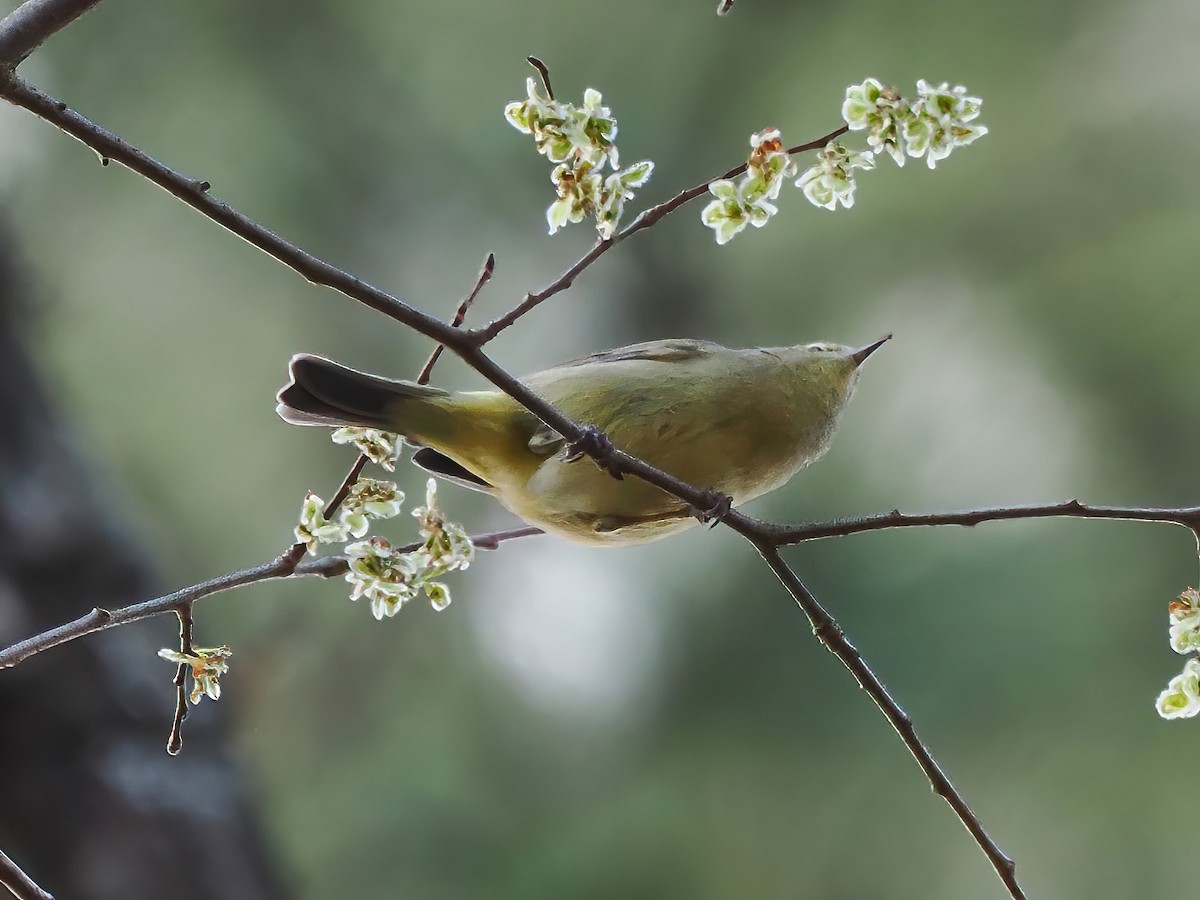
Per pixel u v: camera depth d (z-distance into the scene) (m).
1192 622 4.81
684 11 10.15
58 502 7.86
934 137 4.85
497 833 9.34
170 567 9.66
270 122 10.02
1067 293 9.72
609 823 9.09
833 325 9.86
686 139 10.20
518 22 10.23
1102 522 9.09
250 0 10.05
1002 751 8.84
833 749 8.98
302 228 10.11
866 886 8.75
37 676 7.50
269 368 10.15
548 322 10.27
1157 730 8.78
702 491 4.93
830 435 6.72
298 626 9.82
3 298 8.29
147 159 4.15
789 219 10.09
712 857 8.88
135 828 7.45
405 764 9.65
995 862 4.96
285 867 8.25
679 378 5.98
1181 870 8.62
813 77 9.98
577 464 5.74
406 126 10.22
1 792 7.34
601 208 4.69
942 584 8.95
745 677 9.13
